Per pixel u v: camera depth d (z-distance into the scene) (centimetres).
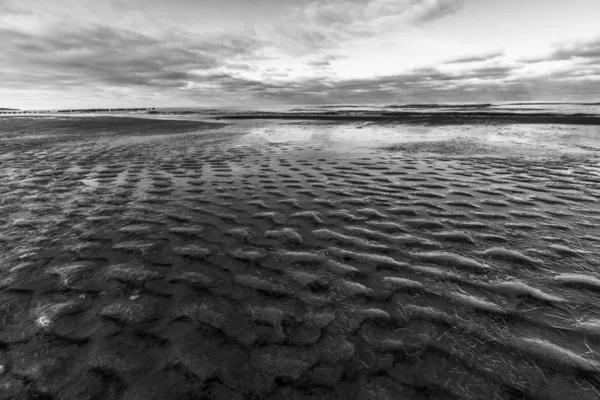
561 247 493
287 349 303
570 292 379
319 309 361
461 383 263
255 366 284
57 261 474
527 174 1004
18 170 1128
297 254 492
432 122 3241
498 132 2297
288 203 746
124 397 257
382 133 2383
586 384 260
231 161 1298
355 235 560
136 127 3066
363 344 307
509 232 556
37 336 322
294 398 254
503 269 436
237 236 562
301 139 2075
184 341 315
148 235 569
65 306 368
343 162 1257
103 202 762
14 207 724
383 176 1009
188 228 599
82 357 296
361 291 393
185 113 7025
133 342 314
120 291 399
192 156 1427
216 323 340
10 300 380
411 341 309
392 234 561
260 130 2758
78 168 1166
